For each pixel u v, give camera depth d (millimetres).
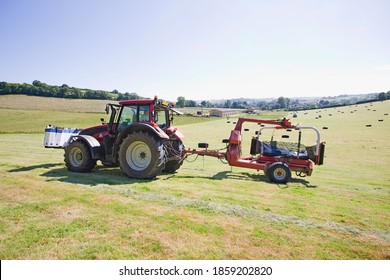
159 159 6566
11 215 4023
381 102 101062
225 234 3604
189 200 4984
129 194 5230
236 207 4695
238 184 6559
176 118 61875
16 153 11406
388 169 10234
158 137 6816
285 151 7652
